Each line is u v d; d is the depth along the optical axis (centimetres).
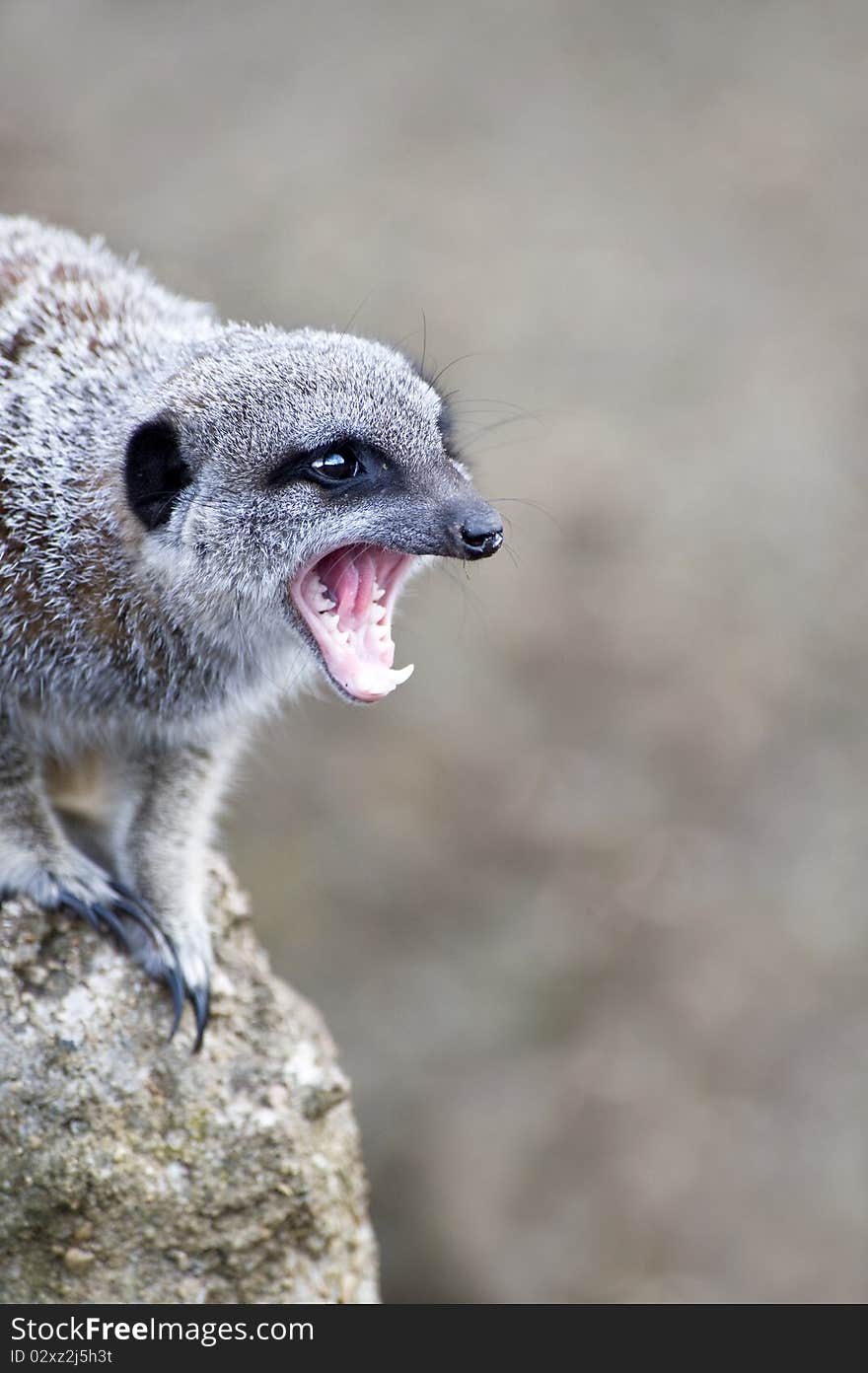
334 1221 1416
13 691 1403
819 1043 3381
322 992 3303
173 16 4884
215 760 1486
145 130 4416
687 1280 3097
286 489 1381
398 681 1401
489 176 4538
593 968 3409
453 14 5094
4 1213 1291
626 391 4084
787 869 3575
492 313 4131
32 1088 1291
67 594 1388
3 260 1535
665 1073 3297
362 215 4275
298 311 3956
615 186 4584
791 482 3981
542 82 4900
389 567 1465
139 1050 1334
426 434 1417
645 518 3869
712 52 5109
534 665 3691
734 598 3819
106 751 1492
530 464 3897
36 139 4244
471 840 3491
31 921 1334
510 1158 3180
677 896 3472
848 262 4506
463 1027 3309
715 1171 3197
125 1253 1320
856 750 3716
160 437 1372
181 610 1401
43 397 1424
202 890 1449
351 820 3462
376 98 4716
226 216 4153
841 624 3850
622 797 3594
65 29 4762
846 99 4912
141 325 1525
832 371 4206
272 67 4778
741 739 3659
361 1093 3219
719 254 4438
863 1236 3141
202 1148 1339
